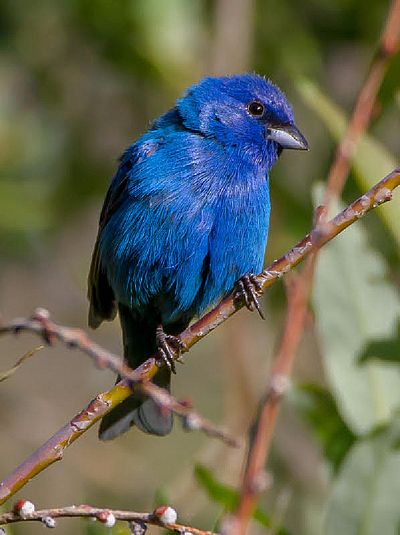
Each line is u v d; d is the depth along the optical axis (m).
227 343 13.06
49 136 14.59
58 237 15.05
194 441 14.83
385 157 8.15
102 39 13.79
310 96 8.52
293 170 13.88
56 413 15.15
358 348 8.48
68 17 14.00
